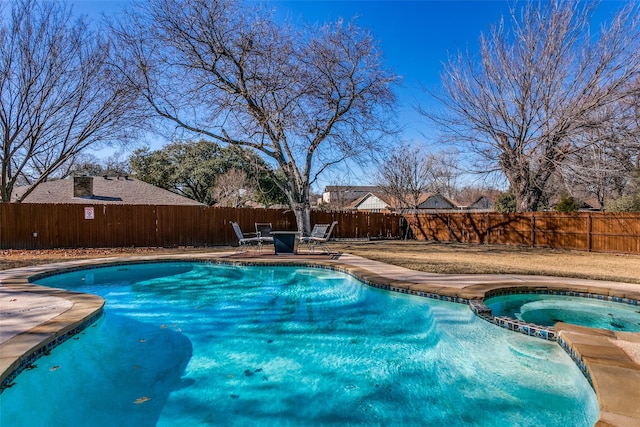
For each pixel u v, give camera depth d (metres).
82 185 19.00
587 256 12.26
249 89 13.54
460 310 5.76
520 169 15.84
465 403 3.07
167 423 2.72
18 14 13.30
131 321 5.23
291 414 2.87
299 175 15.96
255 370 3.67
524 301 6.31
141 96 13.89
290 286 7.88
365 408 2.98
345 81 14.21
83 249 13.22
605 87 14.06
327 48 13.73
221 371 3.62
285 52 13.10
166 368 3.67
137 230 14.18
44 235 13.03
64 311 4.55
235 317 5.47
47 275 7.81
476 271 8.11
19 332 3.69
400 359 3.97
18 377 3.05
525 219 16.06
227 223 15.83
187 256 10.89
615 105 14.10
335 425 2.73
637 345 3.52
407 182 25.41
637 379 2.73
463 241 18.55
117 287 7.65
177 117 14.16
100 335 4.61
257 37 13.09
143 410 2.91
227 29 12.90
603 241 13.59
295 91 13.21
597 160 14.02
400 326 5.07
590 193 18.25
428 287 6.32
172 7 12.71
